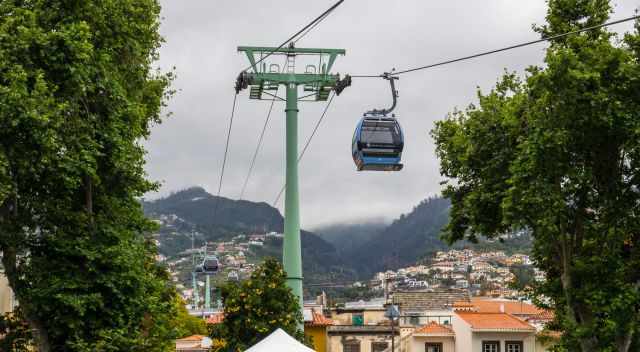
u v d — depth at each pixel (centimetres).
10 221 2459
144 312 2680
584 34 2919
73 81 2308
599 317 3053
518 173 2909
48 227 2531
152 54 3170
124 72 2745
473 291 15462
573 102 2770
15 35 2194
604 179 3039
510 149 3106
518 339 5844
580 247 3077
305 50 3494
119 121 2573
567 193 2959
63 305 2431
